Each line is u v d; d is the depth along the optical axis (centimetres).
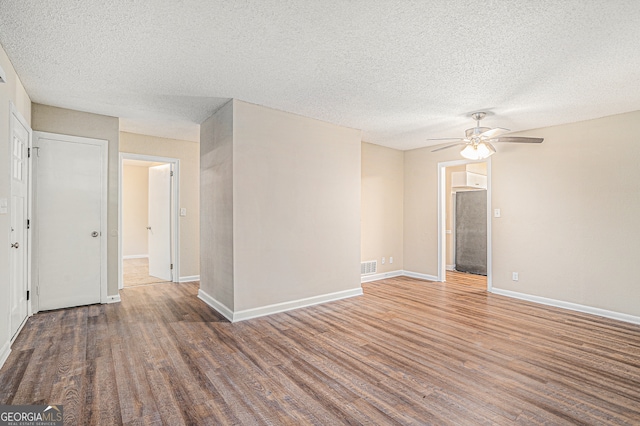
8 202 266
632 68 269
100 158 405
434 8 194
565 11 195
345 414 193
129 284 523
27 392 211
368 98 346
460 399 209
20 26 214
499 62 263
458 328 337
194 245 554
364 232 564
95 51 249
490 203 493
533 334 322
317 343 296
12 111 274
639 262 362
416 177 605
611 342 303
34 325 330
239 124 353
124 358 261
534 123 425
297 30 220
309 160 414
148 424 182
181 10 198
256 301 366
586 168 402
